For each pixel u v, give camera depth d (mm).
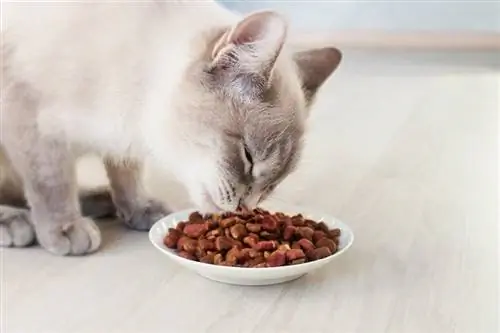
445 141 1252
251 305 730
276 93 779
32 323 696
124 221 898
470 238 875
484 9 1864
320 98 1512
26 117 802
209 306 728
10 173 874
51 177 814
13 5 805
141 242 857
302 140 809
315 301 739
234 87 767
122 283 764
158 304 729
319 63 838
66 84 792
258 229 785
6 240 827
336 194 992
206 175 786
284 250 750
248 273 731
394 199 984
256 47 749
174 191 959
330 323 707
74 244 815
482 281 782
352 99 1537
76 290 750
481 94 1620
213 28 787
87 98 795
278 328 697
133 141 819
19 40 796
